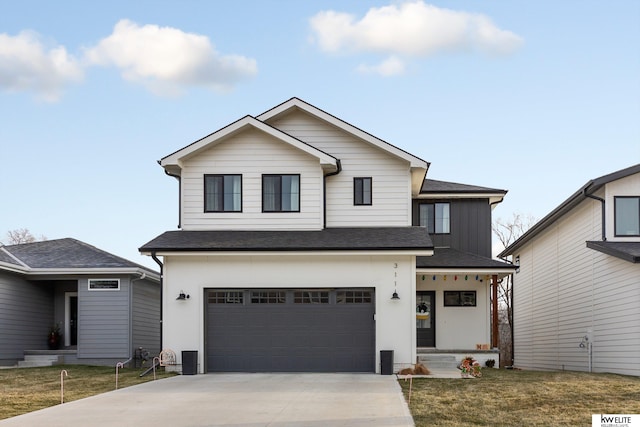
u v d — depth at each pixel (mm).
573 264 23031
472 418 11055
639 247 18641
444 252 23656
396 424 10469
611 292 19719
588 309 21594
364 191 20984
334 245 18562
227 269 19016
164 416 11359
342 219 20828
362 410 11797
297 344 18875
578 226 22469
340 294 18969
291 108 21172
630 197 19641
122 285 23234
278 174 20406
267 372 18781
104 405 12633
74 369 20750
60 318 25156
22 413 11938
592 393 13547
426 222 24750
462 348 23203
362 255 18703
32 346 23688
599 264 20578
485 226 24672
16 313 22688
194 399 13320
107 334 23078
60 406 12555
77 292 25156
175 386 15586
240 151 20453
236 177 20406
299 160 20406
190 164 20438
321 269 18922
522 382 15578
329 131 21266
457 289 23469
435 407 12117
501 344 44656
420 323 23500
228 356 18906
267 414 11445
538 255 27719
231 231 20188
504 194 24547
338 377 17312
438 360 21016
